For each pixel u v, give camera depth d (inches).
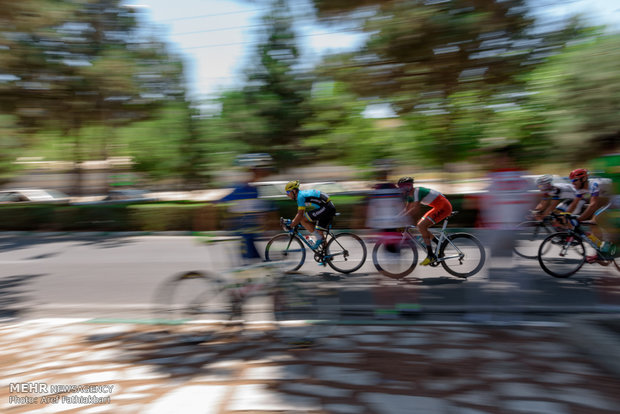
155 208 503.5
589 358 137.4
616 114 305.9
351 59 300.7
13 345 171.0
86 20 450.0
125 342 168.4
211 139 623.5
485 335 160.1
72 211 527.8
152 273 296.0
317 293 175.0
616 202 178.7
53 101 477.1
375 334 164.9
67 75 458.9
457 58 280.5
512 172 176.1
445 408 113.2
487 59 283.9
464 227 449.4
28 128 513.3
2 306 235.9
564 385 122.7
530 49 289.4
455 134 423.2
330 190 626.2
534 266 259.1
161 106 589.3
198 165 639.1
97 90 486.0
